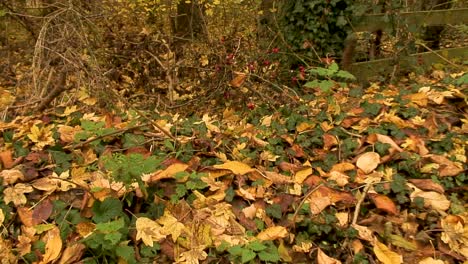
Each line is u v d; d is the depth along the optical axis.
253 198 2.93
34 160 3.22
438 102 3.93
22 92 4.67
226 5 5.96
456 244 2.73
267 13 5.28
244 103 4.30
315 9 4.56
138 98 4.82
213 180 3.05
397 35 4.87
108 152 3.27
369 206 3.02
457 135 3.56
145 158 2.94
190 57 4.86
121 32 5.10
